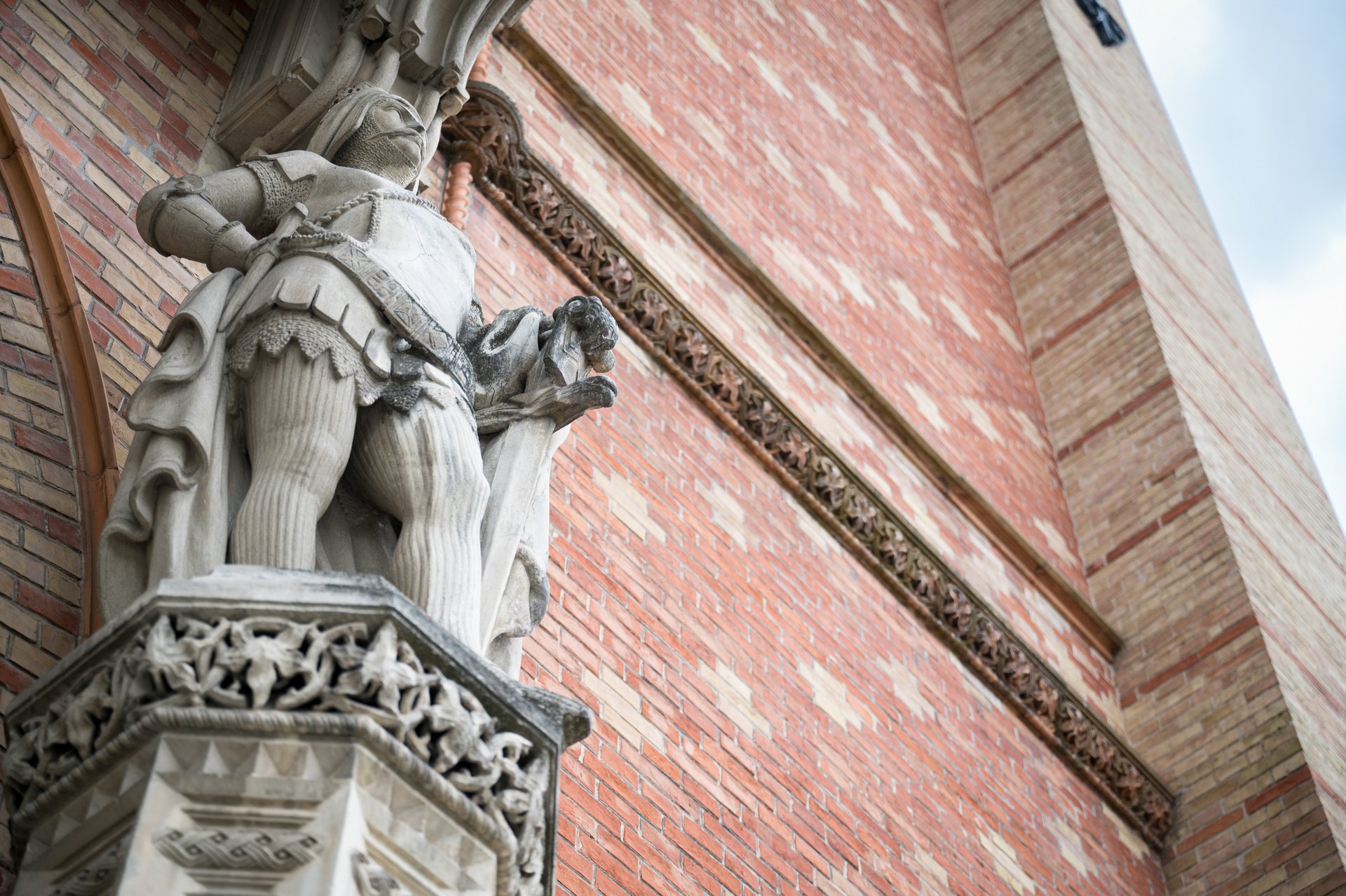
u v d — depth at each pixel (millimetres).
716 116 10875
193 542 3998
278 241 4531
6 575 4469
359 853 3307
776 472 9016
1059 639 10797
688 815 6734
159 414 4137
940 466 10625
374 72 6137
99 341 5180
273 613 3582
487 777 3646
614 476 7742
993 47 16312
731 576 8062
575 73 9594
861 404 10273
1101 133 15227
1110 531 12016
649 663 7109
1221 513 11531
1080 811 9633
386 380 4309
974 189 14766
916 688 8938
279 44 6352
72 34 5871
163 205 4738
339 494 4375
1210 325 14352
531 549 4648
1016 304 14016
